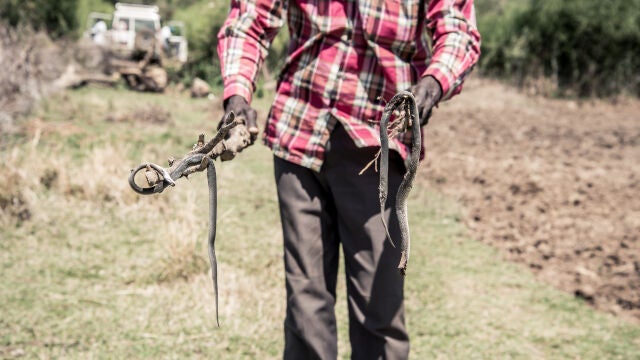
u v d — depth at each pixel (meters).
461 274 4.84
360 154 2.28
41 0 15.18
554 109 15.11
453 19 2.22
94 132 8.28
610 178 8.13
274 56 14.17
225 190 6.26
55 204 5.45
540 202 6.90
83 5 16.61
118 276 4.26
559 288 4.72
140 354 3.32
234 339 3.55
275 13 2.42
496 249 5.48
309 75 2.32
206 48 14.86
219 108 11.36
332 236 2.45
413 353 3.59
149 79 13.43
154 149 7.58
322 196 2.39
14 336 3.40
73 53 13.52
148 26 16.75
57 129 8.17
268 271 4.50
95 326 3.58
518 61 18.12
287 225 2.40
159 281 4.22
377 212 2.29
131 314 3.75
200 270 4.34
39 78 10.98
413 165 1.89
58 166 5.91
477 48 2.26
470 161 8.80
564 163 8.89
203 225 5.25
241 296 4.05
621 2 17.30
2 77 9.20
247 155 7.82
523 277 4.87
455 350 3.65
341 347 3.57
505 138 10.83
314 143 2.32
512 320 4.11
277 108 2.40
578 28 17.17
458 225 6.06
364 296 2.33
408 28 2.28
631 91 17.17
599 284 4.79
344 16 2.28
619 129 12.42
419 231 5.78
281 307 3.97
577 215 6.49
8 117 8.14
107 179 5.81
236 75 2.34
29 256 4.46
